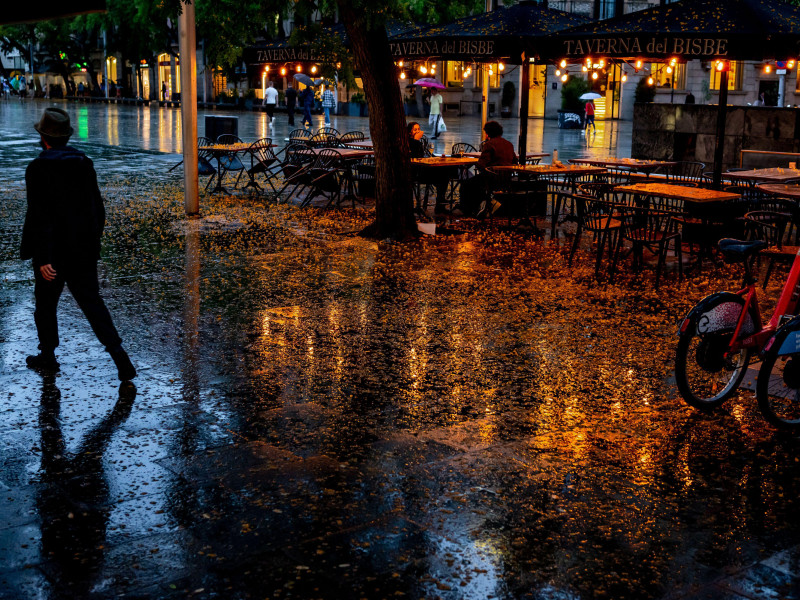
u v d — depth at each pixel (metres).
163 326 7.74
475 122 40.81
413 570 3.82
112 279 9.52
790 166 13.52
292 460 4.99
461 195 14.70
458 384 6.34
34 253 5.97
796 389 5.79
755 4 11.28
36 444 5.18
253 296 8.84
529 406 5.92
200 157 17.28
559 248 11.70
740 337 5.84
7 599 3.55
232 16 12.99
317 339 7.41
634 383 6.41
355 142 19.38
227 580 3.72
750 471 4.95
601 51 11.79
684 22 11.20
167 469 4.86
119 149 25.28
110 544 4.02
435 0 23.88
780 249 8.13
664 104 19.48
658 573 3.82
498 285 9.43
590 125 32.44
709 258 11.05
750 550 4.05
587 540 4.11
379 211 12.20
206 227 12.91
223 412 5.75
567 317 8.17
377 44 11.55
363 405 5.90
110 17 47.75
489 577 3.77
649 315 8.30
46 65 82.06
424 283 9.46
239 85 57.19
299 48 13.52
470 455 5.09
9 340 7.23
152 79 65.50
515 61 14.77
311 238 12.10
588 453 5.14
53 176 5.89
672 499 4.56
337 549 3.99
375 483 4.70
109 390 6.12
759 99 41.53
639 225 10.07
